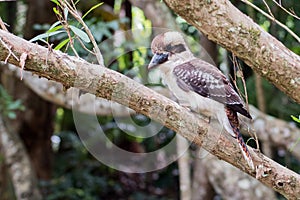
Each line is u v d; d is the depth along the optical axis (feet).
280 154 32.50
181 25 27.76
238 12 9.95
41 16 32.76
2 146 31.99
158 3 25.13
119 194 41.22
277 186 11.07
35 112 37.29
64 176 40.11
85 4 28.71
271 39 10.32
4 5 33.99
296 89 10.57
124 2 31.01
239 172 25.17
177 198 40.75
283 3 25.17
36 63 9.68
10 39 9.56
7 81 35.94
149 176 42.09
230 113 12.01
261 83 27.25
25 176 31.35
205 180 29.76
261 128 25.66
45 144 39.04
